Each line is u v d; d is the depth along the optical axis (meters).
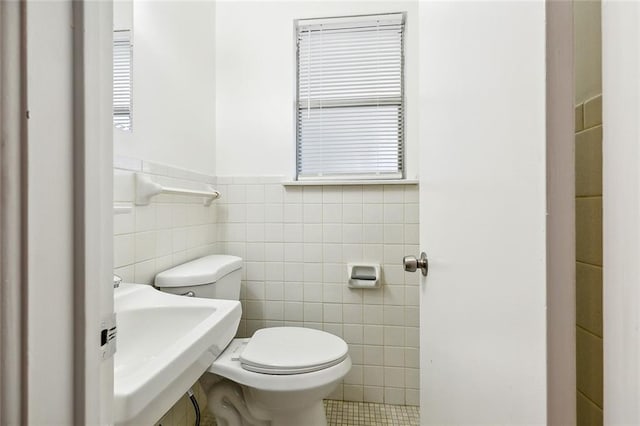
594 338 0.43
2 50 0.25
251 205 1.67
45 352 0.27
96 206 0.31
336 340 1.20
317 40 1.72
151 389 0.51
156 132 1.17
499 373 0.39
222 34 1.70
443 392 0.63
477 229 0.46
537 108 0.32
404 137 1.67
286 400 1.01
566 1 0.30
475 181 0.47
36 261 0.26
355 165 1.73
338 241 1.62
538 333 0.31
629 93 0.30
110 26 0.34
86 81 0.30
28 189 0.26
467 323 0.50
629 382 0.30
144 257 1.09
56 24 0.27
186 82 1.39
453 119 0.57
